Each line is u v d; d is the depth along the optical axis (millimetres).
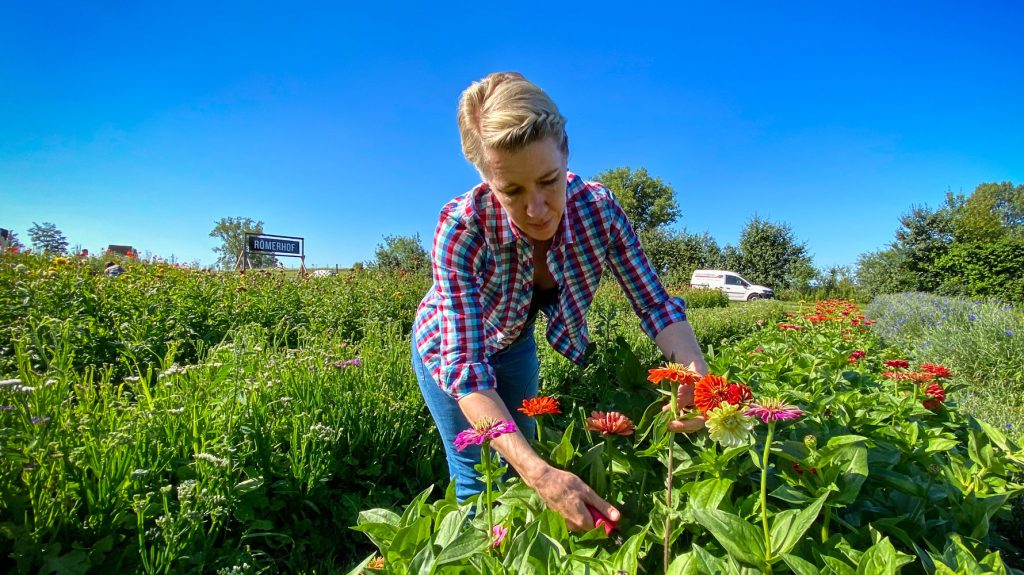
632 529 1371
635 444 1669
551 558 1173
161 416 2305
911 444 1854
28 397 1995
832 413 2117
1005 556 1881
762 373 2939
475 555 1258
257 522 2156
